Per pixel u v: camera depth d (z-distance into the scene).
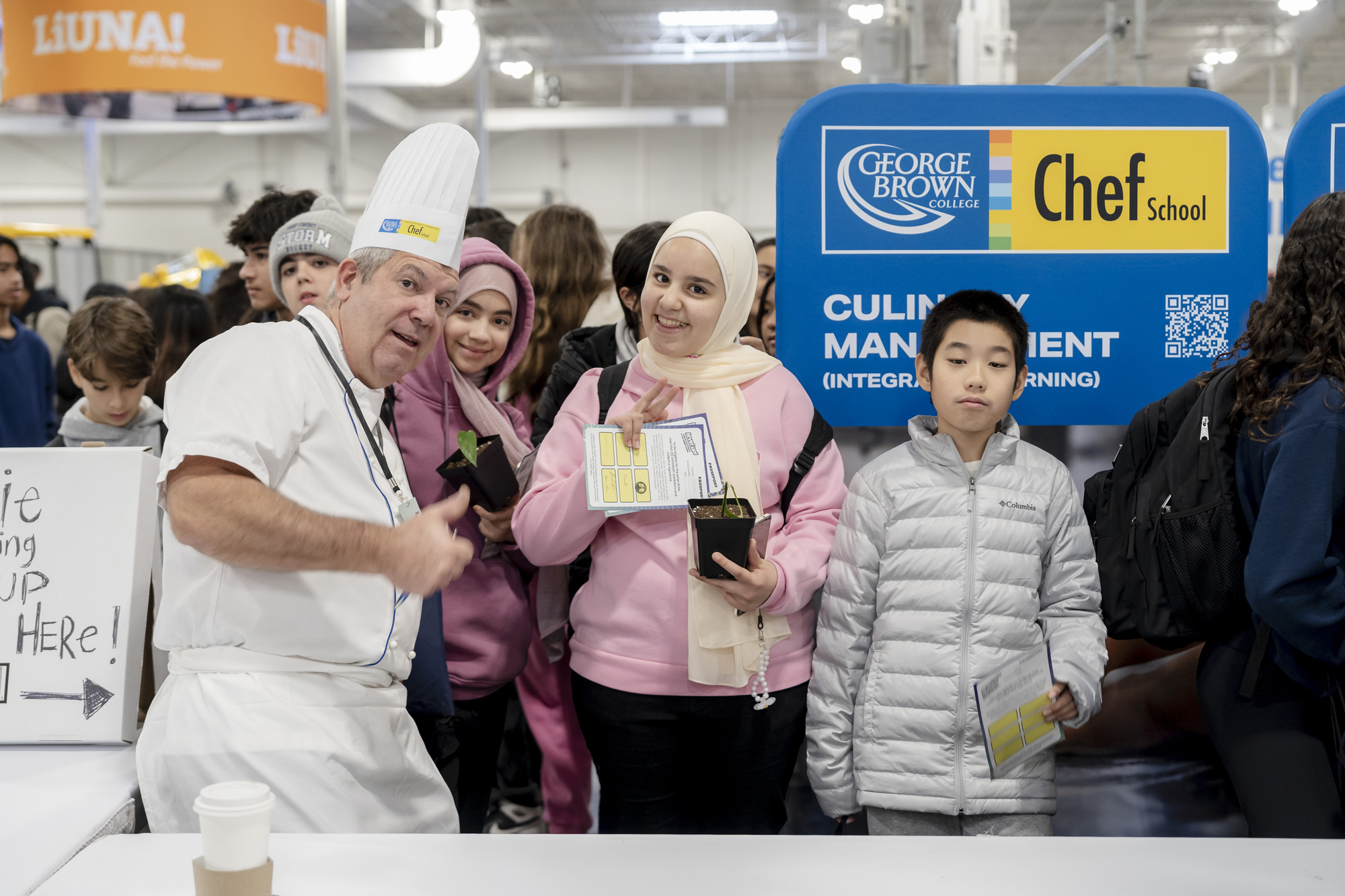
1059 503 1.82
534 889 1.09
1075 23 10.06
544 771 2.56
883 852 1.19
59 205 14.88
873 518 1.81
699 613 1.70
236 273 3.60
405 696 1.59
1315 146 2.05
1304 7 8.36
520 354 2.16
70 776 1.47
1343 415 1.58
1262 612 1.61
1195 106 2.04
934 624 1.75
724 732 1.79
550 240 2.62
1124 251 2.06
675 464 1.71
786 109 15.12
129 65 3.36
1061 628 1.78
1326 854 1.20
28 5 3.38
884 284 2.05
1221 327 2.07
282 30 3.55
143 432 2.46
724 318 1.80
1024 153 2.04
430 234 1.49
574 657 1.86
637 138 15.34
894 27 6.29
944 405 1.76
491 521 1.92
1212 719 1.80
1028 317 2.06
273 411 1.37
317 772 1.39
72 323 2.38
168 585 1.46
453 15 7.83
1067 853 1.20
